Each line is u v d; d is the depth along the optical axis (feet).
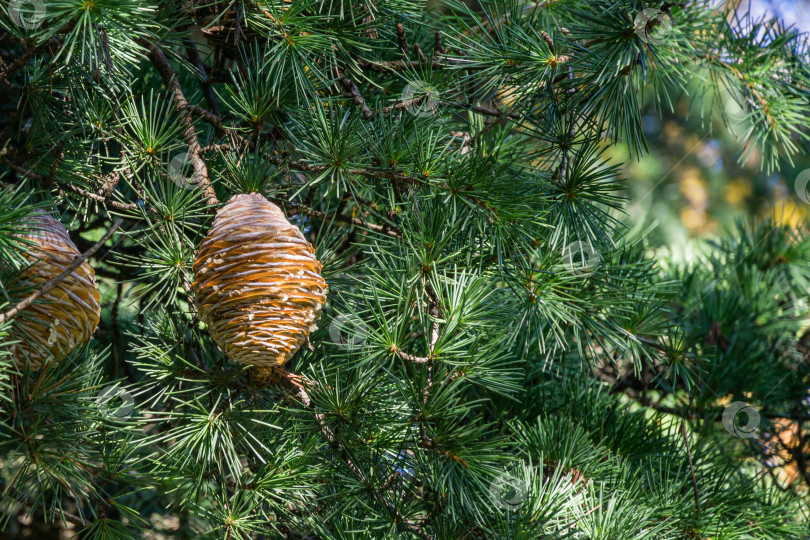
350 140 5.64
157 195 5.77
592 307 6.01
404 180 5.73
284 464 5.63
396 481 5.67
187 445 5.59
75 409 5.56
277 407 5.62
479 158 5.76
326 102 5.86
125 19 5.46
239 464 5.59
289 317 5.44
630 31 5.73
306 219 6.13
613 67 5.73
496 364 5.69
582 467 6.05
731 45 6.10
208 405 5.67
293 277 5.44
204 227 5.79
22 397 5.53
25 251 5.39
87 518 5.99
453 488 5.59
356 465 5.63
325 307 5.96
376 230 5.83
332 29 5.83
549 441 6.05
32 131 5.78
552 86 5.86
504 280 5.79
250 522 5.64
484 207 5.73
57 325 5.44
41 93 5.77
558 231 5.81
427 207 5.71
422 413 5.54
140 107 6.10
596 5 5.78
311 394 5.61
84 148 5.84
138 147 5.80
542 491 5.74
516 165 6.03
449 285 5.71
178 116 5.83
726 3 6.10
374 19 5.85
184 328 5.75
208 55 6.07
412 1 6.01
